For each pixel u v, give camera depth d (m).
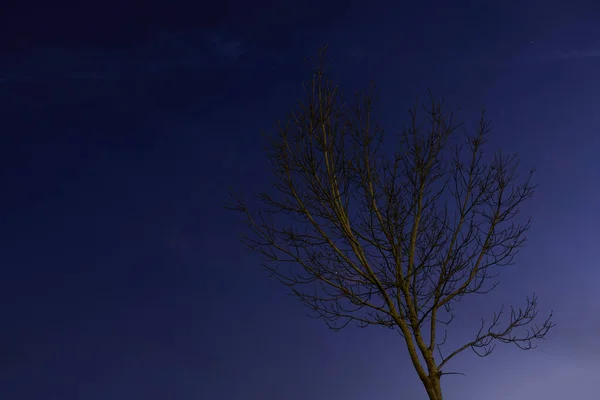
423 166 7.90
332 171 7.90
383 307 7.57
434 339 7.30
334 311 7.64
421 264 7.66
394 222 7.66
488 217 7.88
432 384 6.97
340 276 7.76
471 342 7.32
